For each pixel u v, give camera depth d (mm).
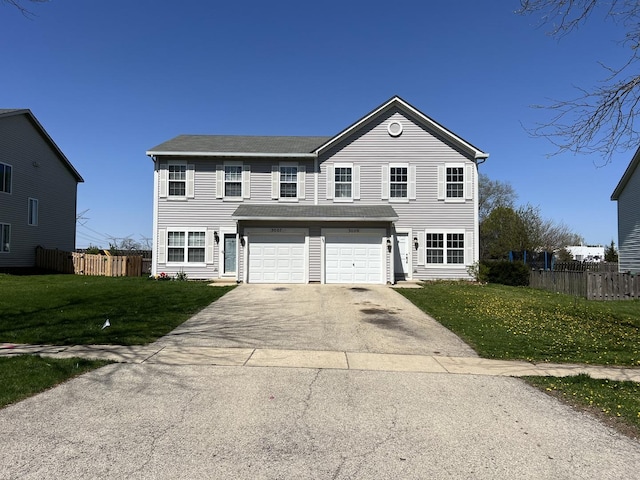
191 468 3613
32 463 3637
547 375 6688
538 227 40656
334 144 20891
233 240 20781
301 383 6055
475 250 20703
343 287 17406
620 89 7227
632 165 24781
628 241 26203
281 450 3986
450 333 9711
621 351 8320
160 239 20531
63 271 24688
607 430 4582
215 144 22062
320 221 19234
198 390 5645
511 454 3996
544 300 15109
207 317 10883
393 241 19922
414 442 4219
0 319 9969
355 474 3576
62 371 6242
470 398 5574
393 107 21000
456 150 20938
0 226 23688
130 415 4746
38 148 27031
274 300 13734
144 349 7754
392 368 6973
